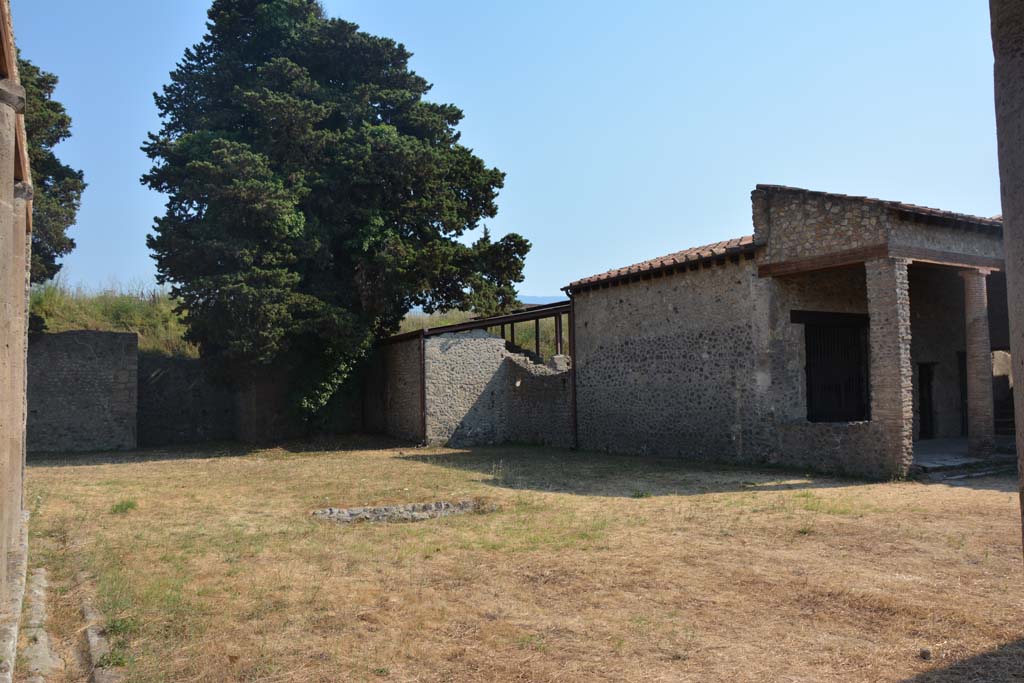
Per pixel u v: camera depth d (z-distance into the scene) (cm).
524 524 997
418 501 1272
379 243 2588
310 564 791
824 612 592
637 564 760
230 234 2364
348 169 2559
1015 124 244
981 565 727
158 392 2759
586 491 1331
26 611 605
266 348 2297
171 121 2728
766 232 1658
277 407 2678
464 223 2747
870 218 1442
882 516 993
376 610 621
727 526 953
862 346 1827
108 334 2503
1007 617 564
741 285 1712
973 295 1560
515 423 2611
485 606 627
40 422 2388
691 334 1844
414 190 2670
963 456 1572
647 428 1977
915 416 1973
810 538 869
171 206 2517
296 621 593
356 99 2703
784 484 1359
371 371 2986
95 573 749
